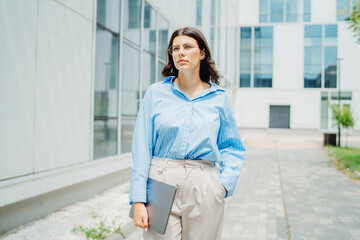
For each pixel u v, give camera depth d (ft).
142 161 4.86
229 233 12.37
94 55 16.12
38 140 12.37
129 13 20.27
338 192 19.40
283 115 86.22
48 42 12.77
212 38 44.98
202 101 5.20
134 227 12.07
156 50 25.07
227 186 5.24
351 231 12.51
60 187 13.56
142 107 5.18
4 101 10.72
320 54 83.97
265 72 86.22
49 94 12.93
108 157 18.02
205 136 5.02
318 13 84.02
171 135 4.98
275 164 31.78
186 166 4.99
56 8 13.19
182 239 5.16
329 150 43.75
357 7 26.94
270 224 13.44
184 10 32.19
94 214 13.30
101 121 17.29
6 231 11.11
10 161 11.02
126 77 20.20
